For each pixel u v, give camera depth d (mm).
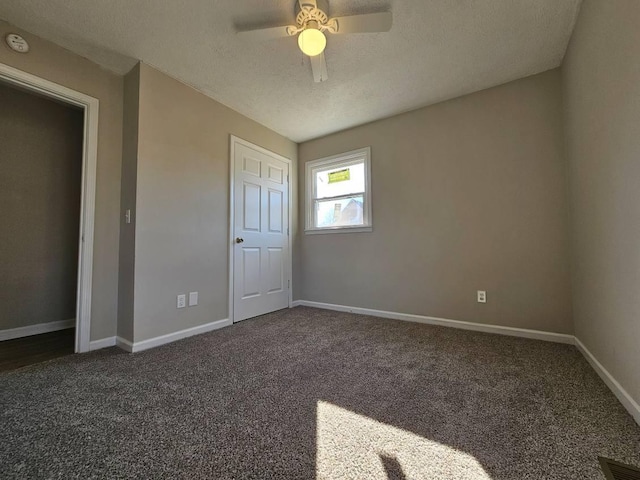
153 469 1007
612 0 1401
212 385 1636
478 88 2717
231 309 2982
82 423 1275
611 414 1324
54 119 2990
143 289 2277
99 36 2043
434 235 2963
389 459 1057
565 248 2350
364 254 3430
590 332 1887
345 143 3615
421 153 3059
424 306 3006
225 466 1021
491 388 1591
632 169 1255
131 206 2299
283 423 1276
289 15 1864
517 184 2559
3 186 2680
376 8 1815
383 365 1915
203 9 1818
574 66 1999
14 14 1839
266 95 2824
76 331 2186
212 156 2861
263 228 3438
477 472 991
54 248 2955
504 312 2592
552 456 1062
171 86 2529
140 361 1996
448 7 1806
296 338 2502
